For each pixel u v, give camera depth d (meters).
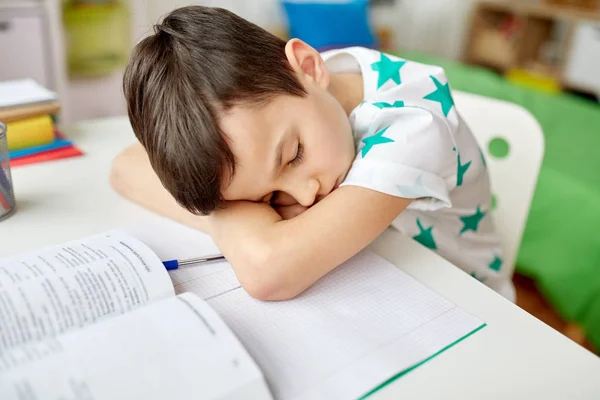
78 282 0.50
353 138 0.67
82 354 0.40
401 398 0.43
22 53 2.11
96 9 2.34
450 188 0.69
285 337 0.49
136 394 0.37
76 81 2.42
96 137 0.99
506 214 0.94
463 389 0.44
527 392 0.44
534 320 0.52
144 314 0.44
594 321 1.45
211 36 0.59
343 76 0.79
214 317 0.45
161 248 0.64
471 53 3.53
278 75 0.58
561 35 3.22
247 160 0.54
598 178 1.55
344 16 2.64
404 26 3.35
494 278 0.90
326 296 0.55
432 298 0.55
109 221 0.71
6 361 0.39
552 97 2.16
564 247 1.51
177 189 0.58
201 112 0.54
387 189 0.60
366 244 0.60
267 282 0.54
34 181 0.81
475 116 0.96
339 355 0.47
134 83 0.61
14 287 0.48
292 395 0.42
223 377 0.39
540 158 0.89
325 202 0.60
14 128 0.87
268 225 0.59
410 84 0.74
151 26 0.74
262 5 2.68
